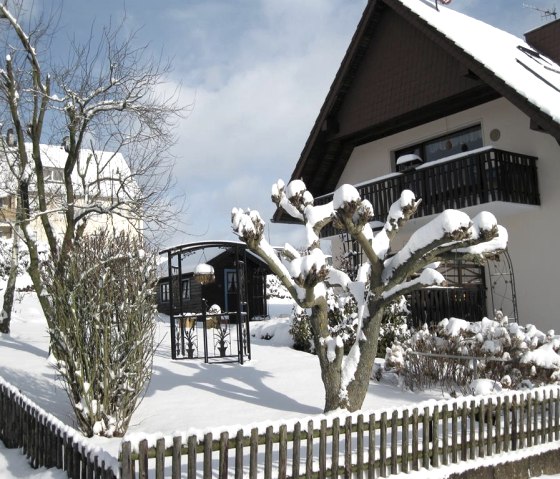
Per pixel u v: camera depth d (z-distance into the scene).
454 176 13.17
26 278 24.00
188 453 4.13
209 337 15.89
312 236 6.97
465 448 5.53
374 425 4.95
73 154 11.49
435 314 13.36
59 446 5.05
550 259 12.65
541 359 7.70
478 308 13.59
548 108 11.26
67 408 7.57
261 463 5.12
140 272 6.65
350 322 12.12
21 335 14.62
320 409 7.44
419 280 6.46
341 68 16.17
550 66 15.70
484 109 14.16
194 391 8.52
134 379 6.44
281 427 4.52
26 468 5.61
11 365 10.08
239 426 4.41
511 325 8.59
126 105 11.76
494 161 12.44
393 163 16.62
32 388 8.55
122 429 6.32
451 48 13.02
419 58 14.65
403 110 14.97
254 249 6.56
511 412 6.07
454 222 5.74
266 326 16.09
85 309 6.33
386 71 15.55
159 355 12.20
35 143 11.46
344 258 16.08
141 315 6.52
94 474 4.34
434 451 5.33
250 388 8.79
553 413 6.48
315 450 5.56
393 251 16.19
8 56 11.35
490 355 8.27
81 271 6.42
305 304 6.51
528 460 5.91
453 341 8.94
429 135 15.52
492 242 6.40
